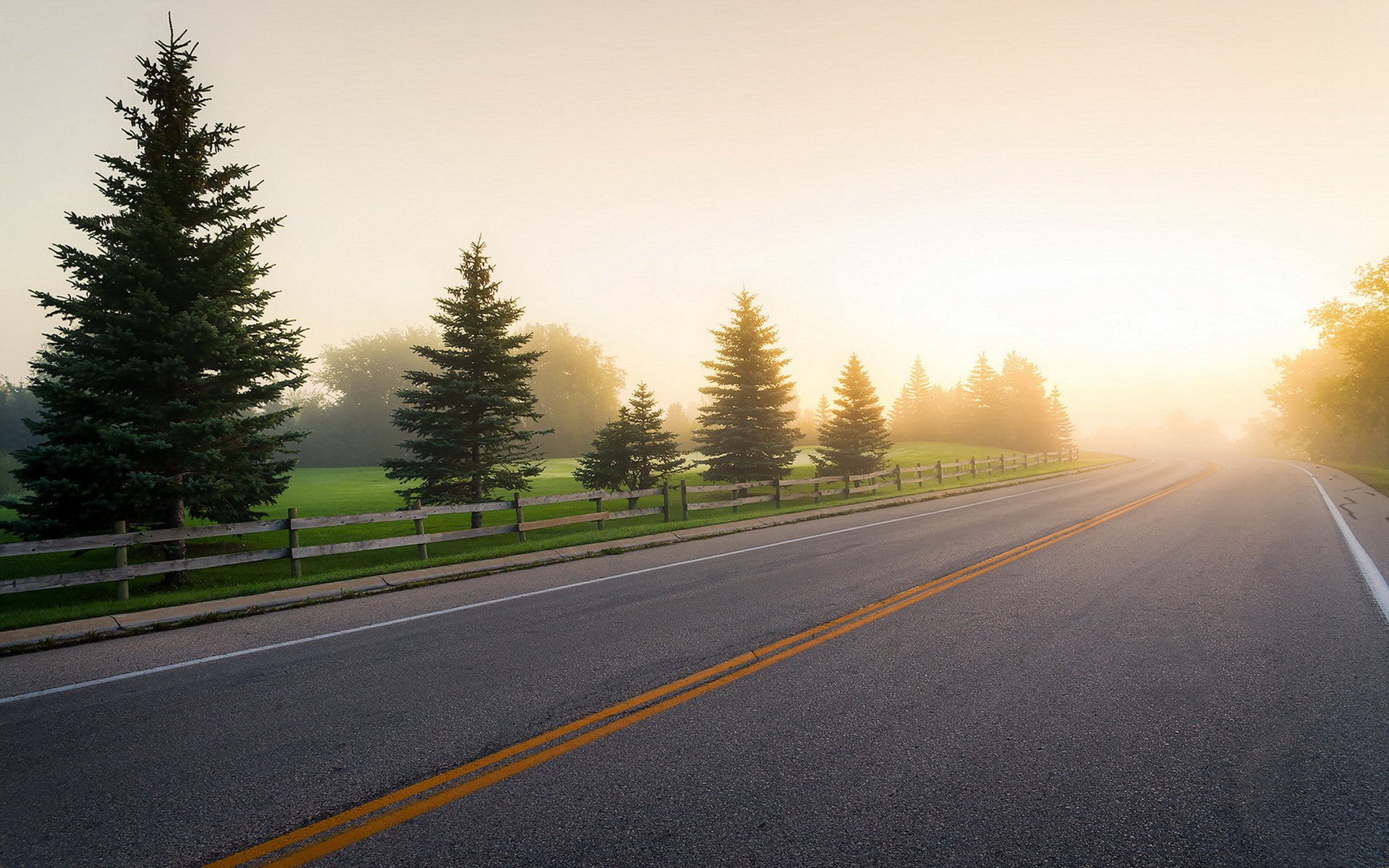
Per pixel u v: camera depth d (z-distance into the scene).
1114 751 3.93
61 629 6.93
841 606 7.43
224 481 12.12
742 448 28.77
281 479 14.19
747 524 15.82
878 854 2.95
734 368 29.23
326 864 2.95
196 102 12.73
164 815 3.38
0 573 13.31
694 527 15.47
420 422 17.97
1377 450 61.91
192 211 12.55
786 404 29.38
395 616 7.51
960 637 6.20
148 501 11.17
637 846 3.03
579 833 3.14
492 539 17.03
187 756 4.04
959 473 32.28
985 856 2.94
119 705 4.92
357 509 23.78
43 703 4.98
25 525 11.46
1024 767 3.73
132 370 11.22
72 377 11.59
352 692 5.09
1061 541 11.84
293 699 4.97
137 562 14.17
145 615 7.54
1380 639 6.07
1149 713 4.46
